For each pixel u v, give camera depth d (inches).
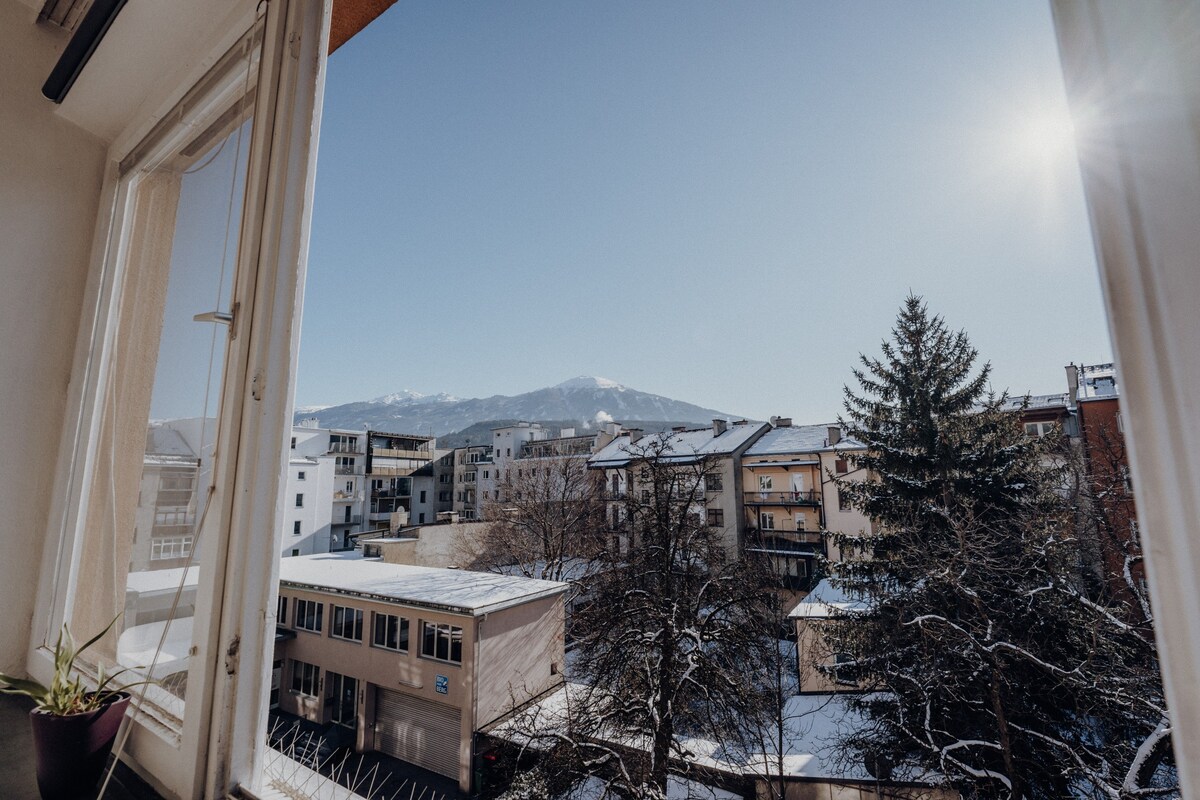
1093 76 11.6
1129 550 226.2
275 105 37.1
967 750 249.8
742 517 677.3
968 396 433.4
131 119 62.0
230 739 32.1
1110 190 11.0
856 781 253.0
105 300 63.1
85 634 53.3
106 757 34.8
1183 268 9.8
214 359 40.6
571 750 243.9
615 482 717.3
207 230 48.1
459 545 653.3
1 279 59.5
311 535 1023.0
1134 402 10.3
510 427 1258.0
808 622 331.9
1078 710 223.3
